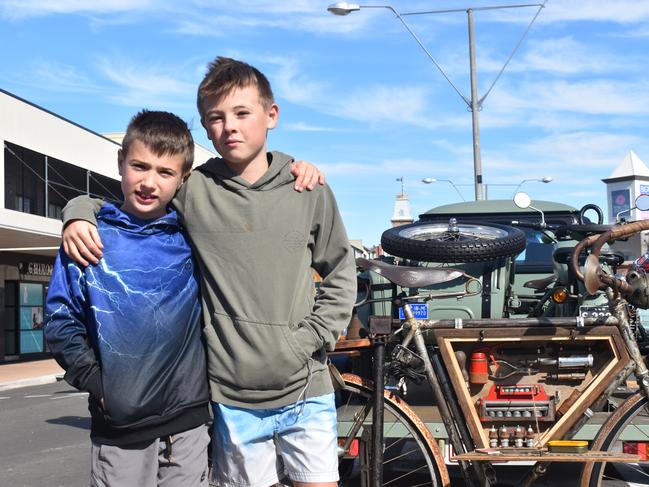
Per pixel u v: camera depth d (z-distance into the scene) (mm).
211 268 2953
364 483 4723
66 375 2781
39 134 25812
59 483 6801
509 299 5805
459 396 4543
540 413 4543
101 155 29812
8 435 9961
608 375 4441
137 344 2797
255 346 2912
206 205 2975
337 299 3094
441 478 4609
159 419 2822
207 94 3006
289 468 3074
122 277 2836
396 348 4590
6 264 28172
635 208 7230
